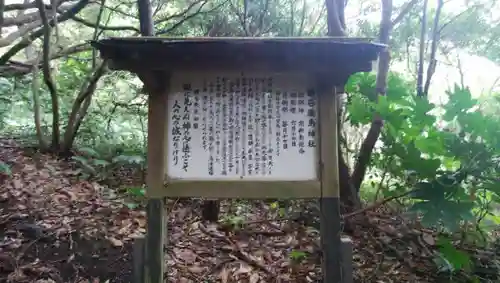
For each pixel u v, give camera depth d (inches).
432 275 129.7
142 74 97.7
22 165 197.9
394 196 137.6
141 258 101.5
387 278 126.9
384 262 136.2
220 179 99.9
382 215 165.5
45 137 242.1
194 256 133.1
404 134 151.3
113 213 160.7
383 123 154.6
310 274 125.0
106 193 179.8
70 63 265.9
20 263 125.5
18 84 260.1
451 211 115.9
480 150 120.3
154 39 90.7
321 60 94.0
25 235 139.9
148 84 99.9
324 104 100.3
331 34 155.8
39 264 126.2
